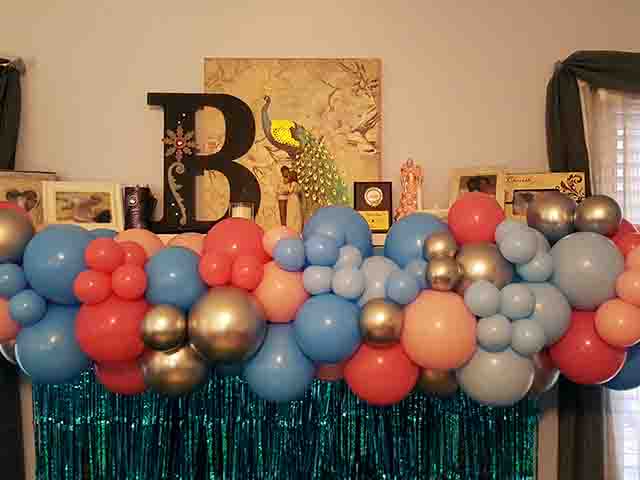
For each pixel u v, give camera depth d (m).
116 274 1.26
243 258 1.30
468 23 2.03
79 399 1.87
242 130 1.96
